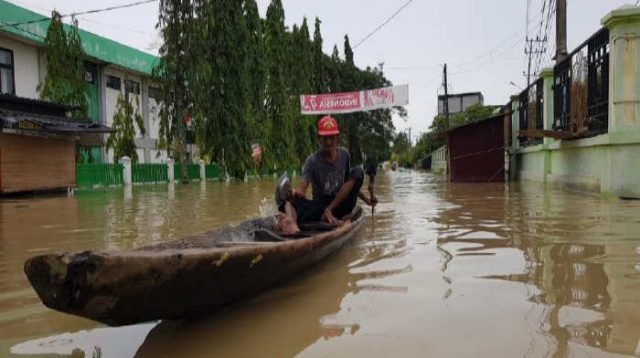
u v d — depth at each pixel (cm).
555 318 260
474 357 215
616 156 938
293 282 352
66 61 1805
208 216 802
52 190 1523
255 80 2467
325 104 2153
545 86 1427
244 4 2447
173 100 2038
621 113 922
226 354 230
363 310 285
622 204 823
